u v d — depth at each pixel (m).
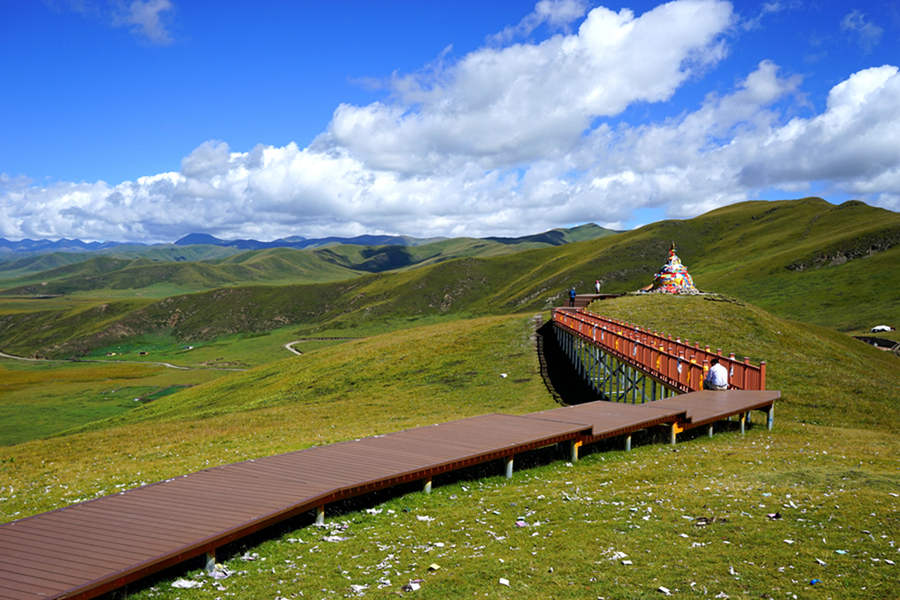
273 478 12.59
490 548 10.07
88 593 7.88
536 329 54.06
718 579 8.27
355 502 13.16
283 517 10.63
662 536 10.09
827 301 157.62
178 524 9.96
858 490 12.20
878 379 38.50
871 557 8.75
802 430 21.19
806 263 185.75
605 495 12.92
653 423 18.12
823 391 28.52
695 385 24.70
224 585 9.00
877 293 154.00
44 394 136.00
